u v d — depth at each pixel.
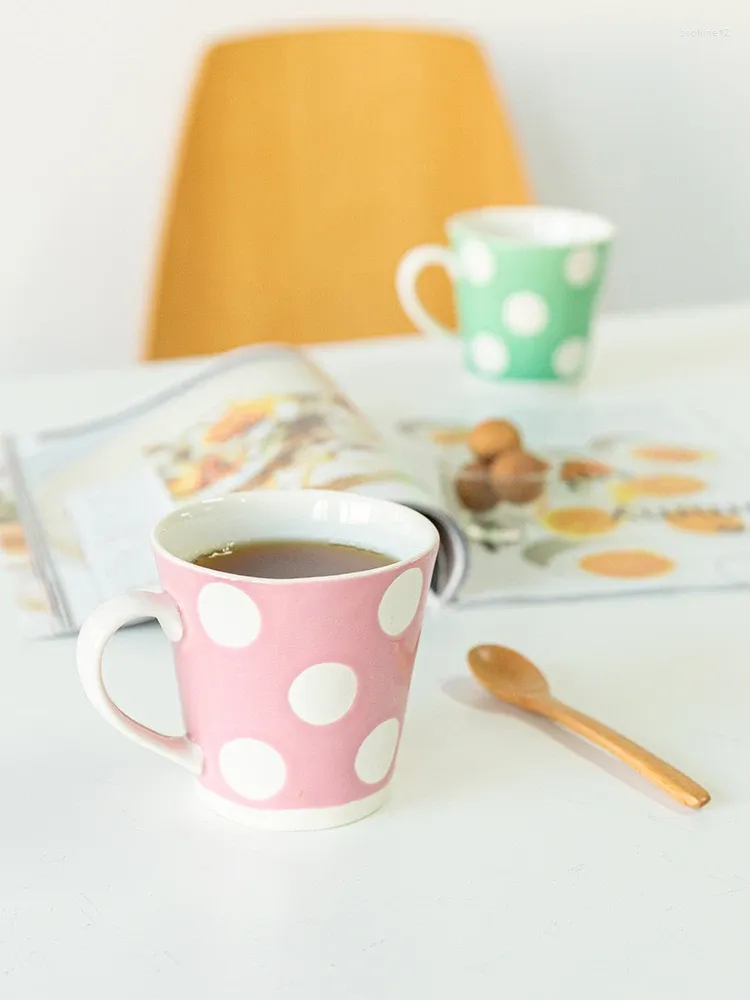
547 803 0.70
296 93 1.66
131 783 0.71
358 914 0.64
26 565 0.90
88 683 0.67
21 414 1.16
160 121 1.87
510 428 1.01
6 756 0.73
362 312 1.74
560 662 0.81
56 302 1.93
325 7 1.87
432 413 1.16
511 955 0.62
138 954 0.62
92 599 0.86
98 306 1.94
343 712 0.67
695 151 2.05
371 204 1.71
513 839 0.68
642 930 0.63
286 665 0.66
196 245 1.65
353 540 0.72
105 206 1.89
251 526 0.72
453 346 1.37
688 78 2.00
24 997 0.60
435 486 0.99
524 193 1.68
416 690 0.78
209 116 1.63
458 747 0.74
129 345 1.97
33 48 1.80
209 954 0.62
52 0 1.78
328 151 1.69
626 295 2.12
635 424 1.14
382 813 0.69
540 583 0.89
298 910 0.64
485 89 1.68
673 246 2.10
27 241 1.89
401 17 1.89
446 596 0.85
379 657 0.67
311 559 0.71
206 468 0.96
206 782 0.69
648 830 0.69
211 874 0.66
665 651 0.82
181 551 0.70
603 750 0.74
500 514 0.97
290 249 1.70
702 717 0.76
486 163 1.70
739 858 0.67
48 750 0.73
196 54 1.85
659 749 0.74
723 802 0.70
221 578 0.65
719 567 0.91
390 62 1.68
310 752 0.67
